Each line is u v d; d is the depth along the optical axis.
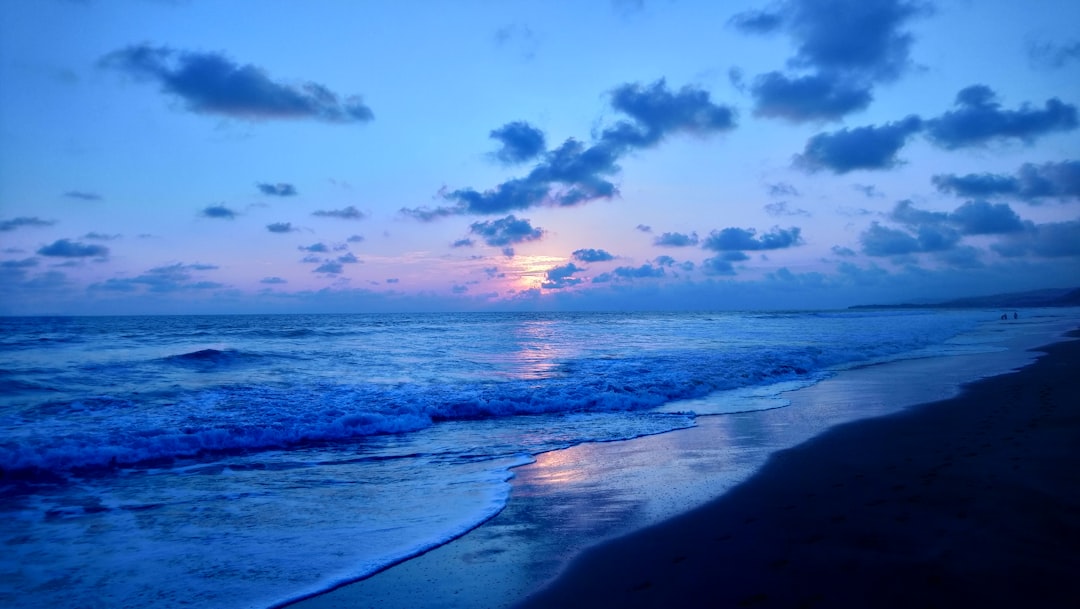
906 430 9.05
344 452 8.98
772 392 14.12
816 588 3.91
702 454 8.19
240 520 5.86
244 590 4.29
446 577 4.43
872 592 3.81
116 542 5.28
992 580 3.90
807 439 8.84
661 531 5.20
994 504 5.35
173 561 4.85
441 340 32.12
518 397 12.83
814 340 30.36
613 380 15.28
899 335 34.19
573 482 7.02
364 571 4.59
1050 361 18.95
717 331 41.12
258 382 15.32
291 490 6.92
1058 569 4.04
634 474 7.27
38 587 4.38
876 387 14.41
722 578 4.16
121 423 10.20
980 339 31.02
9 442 8.57
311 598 4.15
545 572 4.46
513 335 37.25
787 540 4.79
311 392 13.62
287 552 5.00
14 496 6.72
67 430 9.60
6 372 15.95
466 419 11.65
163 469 8.00
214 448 9.12
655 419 11.12
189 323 63.12
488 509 6.05
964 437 8.28
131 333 35.81
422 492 6.76
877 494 5.86
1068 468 6.42
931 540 4.61
